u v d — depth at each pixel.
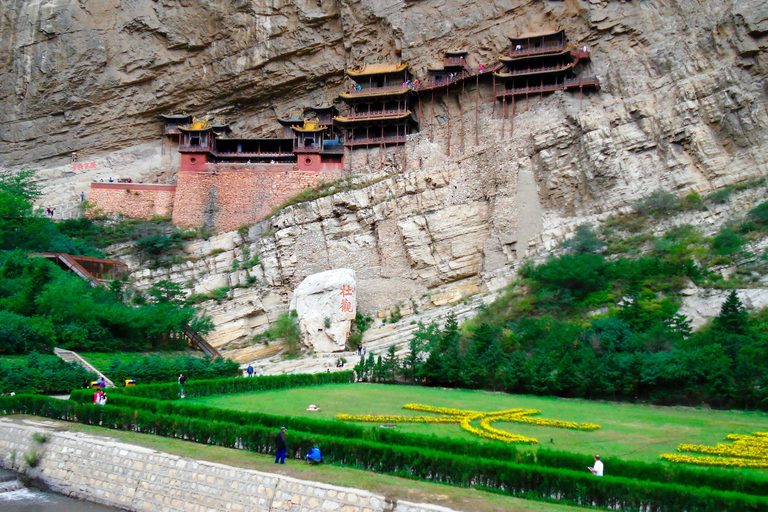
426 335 47.09
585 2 63.00
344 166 68.62
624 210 54.06
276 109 77.31
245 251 64.62
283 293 61.88
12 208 62.59
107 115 77.75
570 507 18.05
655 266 46.66
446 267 59.34
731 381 33.91
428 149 65.88
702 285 43.91
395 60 71.56
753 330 37.69
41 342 43.56
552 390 37.91
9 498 23.64
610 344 39.12
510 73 62.94
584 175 56.59
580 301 47.22
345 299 55.41
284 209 64.81
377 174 66.81
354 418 29.03
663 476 19.14
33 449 25.78
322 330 54.78
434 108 68.44
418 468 20.48
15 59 77.69
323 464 21.95
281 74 75.00
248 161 72.06
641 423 29.41
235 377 42.66
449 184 62.88
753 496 16.94
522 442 24.73
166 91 77.06
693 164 53.69
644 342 38.75
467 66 66.62
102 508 22.78
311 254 63.03
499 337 44.47
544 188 58.03
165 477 22.06
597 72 61.47
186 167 70.38
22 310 46.38
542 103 61.53
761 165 51.09
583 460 19.97
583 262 48.12
